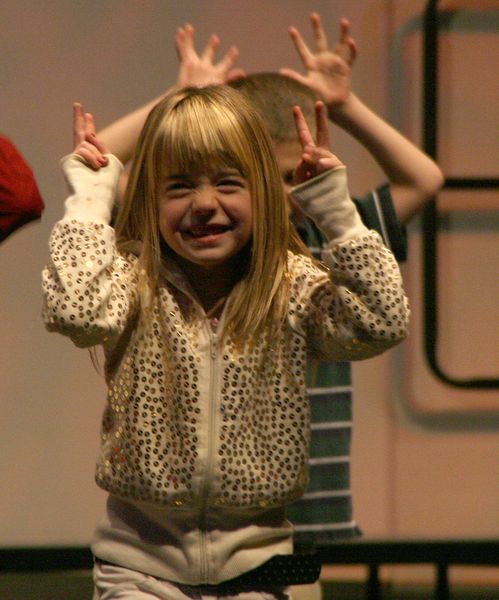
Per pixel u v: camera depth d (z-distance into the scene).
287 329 5.10
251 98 7.09
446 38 10.23
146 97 10.21
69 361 10.34
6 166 6.04
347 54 8.05
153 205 5.14
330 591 10.74
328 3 10.20
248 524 5.21
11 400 10.31
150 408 5.04
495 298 10.38
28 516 10.41
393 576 11.09
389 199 7.58
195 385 5.03
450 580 11.00
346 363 7.30
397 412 10.43
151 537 5.18
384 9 10.21
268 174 5.17
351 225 4.96
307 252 5.42
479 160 10.30
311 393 7.20
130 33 10.17
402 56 10.24
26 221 6.11
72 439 10.39
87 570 10.84
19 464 10.37
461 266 10.36
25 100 10.12
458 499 10.51
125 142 7.54
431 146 10.04
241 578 5.21
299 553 5.30
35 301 10.27
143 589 5.14
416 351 10.38
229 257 5.16
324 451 7.22
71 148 10.20
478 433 10.46
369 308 4.88
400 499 10.48
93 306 4.81
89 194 5.08
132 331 5.09
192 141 4.98
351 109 7.94
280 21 10.20
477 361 10.41
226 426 5.02
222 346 5.05
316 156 5.05
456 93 10.27
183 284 5.13
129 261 5.20
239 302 5.08
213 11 10.17
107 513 5.32
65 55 10.14
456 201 10.30
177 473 5.02
